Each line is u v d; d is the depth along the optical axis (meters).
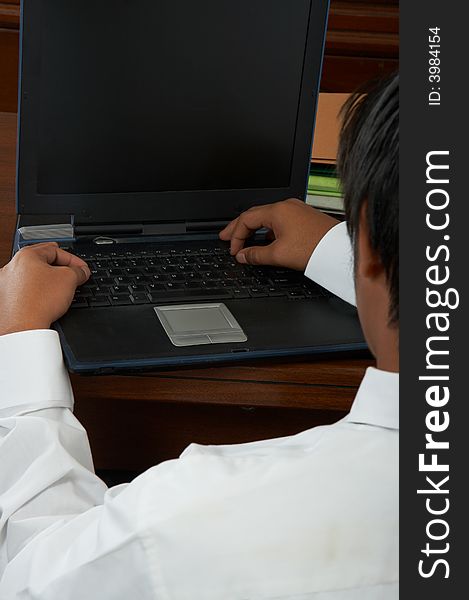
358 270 0.54
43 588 0.58
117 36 1.04
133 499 0.54
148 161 1.10
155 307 0.94
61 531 0.63
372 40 1.26
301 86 1.13
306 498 0.52
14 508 0.71
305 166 1.17
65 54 1.02
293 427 1.13
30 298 0.87
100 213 1.10
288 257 1.04
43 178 1.06
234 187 1.14
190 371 0.87
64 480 0.74
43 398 0.81
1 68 1.25
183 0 1.05
